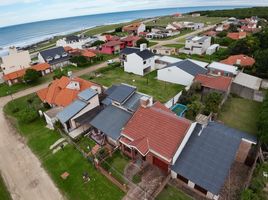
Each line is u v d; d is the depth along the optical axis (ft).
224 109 122.01
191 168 73.26
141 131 85.25
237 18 501.15
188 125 79.20
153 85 164.96
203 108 114.52
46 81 191.83
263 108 98.48
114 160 89.66
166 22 571.69
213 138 80.69
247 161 82.53
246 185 70.85
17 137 113.60
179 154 78.18
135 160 88.22
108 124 100.07
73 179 83.15
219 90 129.70
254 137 84.89
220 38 301.22
